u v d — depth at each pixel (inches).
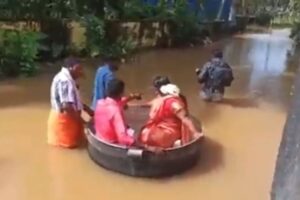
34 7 479.8
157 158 220.1
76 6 528.1
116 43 542.3
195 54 634.8
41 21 484.4
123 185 218.1
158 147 225.1
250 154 262.8
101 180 221.5
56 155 245.8
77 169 231.5
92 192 211.2
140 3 645.9
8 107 324.8
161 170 223.8
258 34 943.0
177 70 506.0
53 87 247.3
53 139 254.5
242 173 237.3
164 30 669.3
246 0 1098.1
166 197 209.9
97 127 233.9
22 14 476.7
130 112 275.1
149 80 441.7
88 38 518.0
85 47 515.8
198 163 245.0
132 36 603.5
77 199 205.2
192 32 709.3
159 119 229.3
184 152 226.4
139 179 223.6
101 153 228.2
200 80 371.6
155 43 658.8
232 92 408.8
